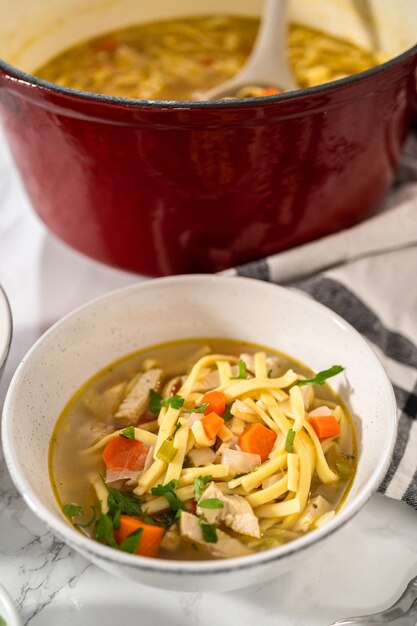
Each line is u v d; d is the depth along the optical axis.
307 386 0.55
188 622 0.49
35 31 0.73
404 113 0.63
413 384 0.59
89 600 0.50
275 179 0.59
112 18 0.77
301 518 0.49
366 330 0.63
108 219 0.63
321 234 0.66
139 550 0.48
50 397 0.54
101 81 0.74
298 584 0.50
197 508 0.49
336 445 0.53
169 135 0.56
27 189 0.68
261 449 0.52
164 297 0.58
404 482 0.53
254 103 0.53
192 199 0.60
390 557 0.51
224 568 0.43
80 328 0.56
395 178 0.72
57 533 0.45
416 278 0.66
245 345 0.59
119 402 0.56
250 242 0.64
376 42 0.74
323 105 0.55
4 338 0.54
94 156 0.59
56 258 0.72
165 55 0.77
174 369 0.58
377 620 0.47
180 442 0.51
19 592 0.50
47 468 0.52
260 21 0.79
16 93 0.58
